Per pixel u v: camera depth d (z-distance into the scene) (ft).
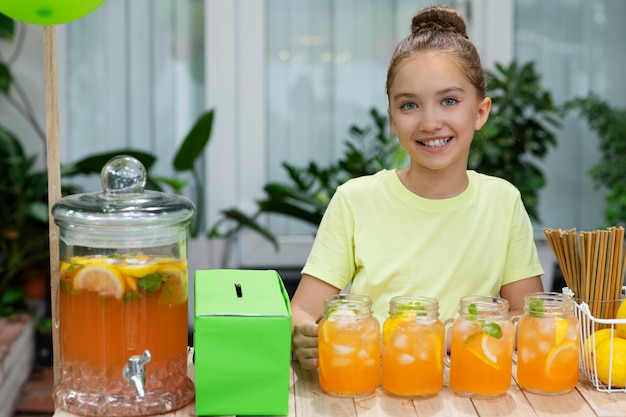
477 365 4.04
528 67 10.85
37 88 11.85
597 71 12.48
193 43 12.19
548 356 4.09
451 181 4.99
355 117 12.54
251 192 12.57
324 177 11.18
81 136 12.16
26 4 4.25
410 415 3.92
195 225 11.76
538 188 10.88
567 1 12.34
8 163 11.21
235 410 3.98
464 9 12.30
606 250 4.44
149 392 4.04
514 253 5.16
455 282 5.02
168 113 12.26
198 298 4.17
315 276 5.12
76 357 4.06
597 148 12.56
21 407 9.98
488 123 10.49
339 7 12.31
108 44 12.03
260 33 12.26
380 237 5.07
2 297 11.16
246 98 12.37
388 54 12.41
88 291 3.98
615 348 4.16
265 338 3.93
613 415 3.91
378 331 4.15
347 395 4.10
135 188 4.20
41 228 11.55
